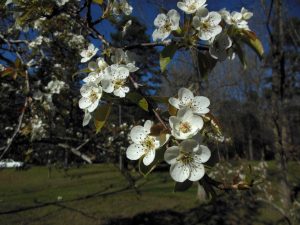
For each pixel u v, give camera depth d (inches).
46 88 25.7
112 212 66.5
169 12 9.2
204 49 9.5
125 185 90.5
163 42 9.5
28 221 59.3
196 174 7.3
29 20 12.7
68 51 27.3
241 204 54.0
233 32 9.4
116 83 8.6
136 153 7.9
